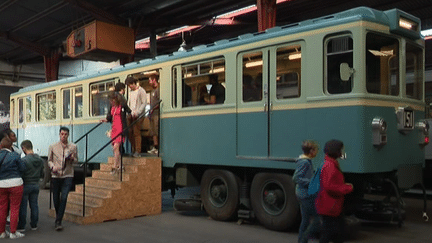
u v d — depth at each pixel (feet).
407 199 35.81
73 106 39.09
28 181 23.12
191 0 54.39
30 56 90.99
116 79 34.19
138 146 30.40
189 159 27.89
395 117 21.47
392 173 22.39
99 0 55.57
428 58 50.90
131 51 58.39
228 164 25.31
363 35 20.12
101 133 35.29
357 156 19.75
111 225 25.09
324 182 14.76
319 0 51.98
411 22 22.79
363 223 25.20
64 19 64.18
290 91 22.63
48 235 22.59
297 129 22.08
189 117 28.04
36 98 45.55
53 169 23.48
